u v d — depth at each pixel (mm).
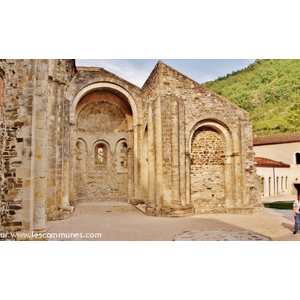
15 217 7500
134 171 18438
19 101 7781
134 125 18312
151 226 11000
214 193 14922
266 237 8992
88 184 20906
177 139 13773
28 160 7660
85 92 17781
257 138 34812
